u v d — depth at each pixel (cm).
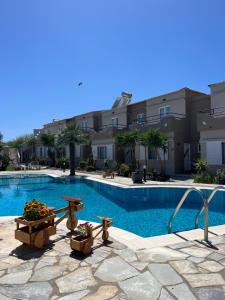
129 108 2948
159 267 468
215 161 1959
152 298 375
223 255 518
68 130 2619
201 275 438
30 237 559
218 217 1067
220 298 372
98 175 2466
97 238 627
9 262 501
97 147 3106
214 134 1966
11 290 403
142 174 1883
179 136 2253
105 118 3256
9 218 857
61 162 3481
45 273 455
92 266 478
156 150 2302
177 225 967
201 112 2288
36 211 579
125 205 1349
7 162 3372
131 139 2317
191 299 371
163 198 1475
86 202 1457
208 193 1411
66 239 627
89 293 391
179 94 2375
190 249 552
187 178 2011
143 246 573
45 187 2073
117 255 525
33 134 4831
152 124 2394
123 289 400
